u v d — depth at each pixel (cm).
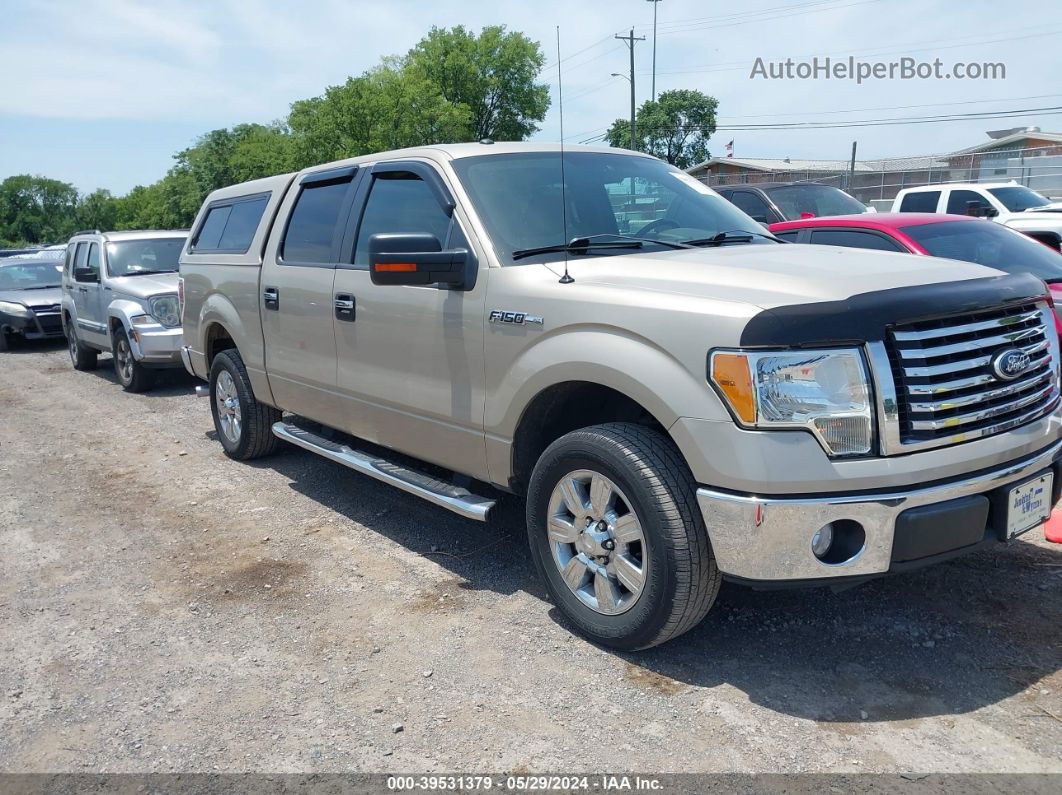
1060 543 438
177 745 304
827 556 300
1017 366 317
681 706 313
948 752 282
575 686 330
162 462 688
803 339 289
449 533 499
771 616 376
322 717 317
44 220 14625
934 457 297
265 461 671
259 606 414
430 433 431
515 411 374
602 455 331
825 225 714
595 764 283
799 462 289
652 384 314
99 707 331
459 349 400
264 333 570
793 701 313
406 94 5175
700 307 308
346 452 506
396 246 375
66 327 1255
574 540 358
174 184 8438
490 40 5934
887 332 295
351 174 502
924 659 338
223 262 622
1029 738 287
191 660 364
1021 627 358
